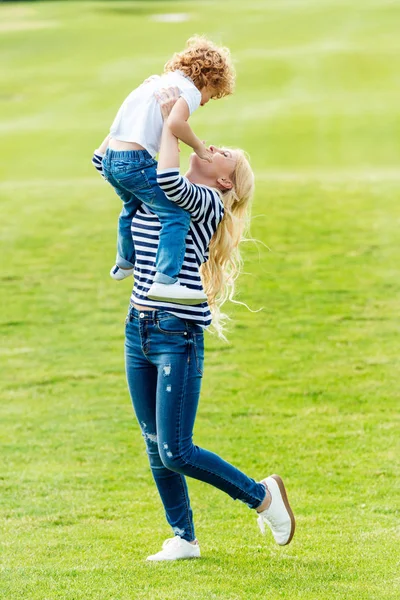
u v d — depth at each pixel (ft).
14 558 54.08
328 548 55.01
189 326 47.96
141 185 47.14
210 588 46.01
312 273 142.20
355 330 120.06
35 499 69.82
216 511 66.69
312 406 94.79
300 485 72.33
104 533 60.34
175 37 599.16
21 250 156.15
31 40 614.75
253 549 55.31
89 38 610.65
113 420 92.53
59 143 281.74
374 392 98.48
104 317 128.77
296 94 359.87
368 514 64.23
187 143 46.39
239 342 117.08
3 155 266.16
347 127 283.18
